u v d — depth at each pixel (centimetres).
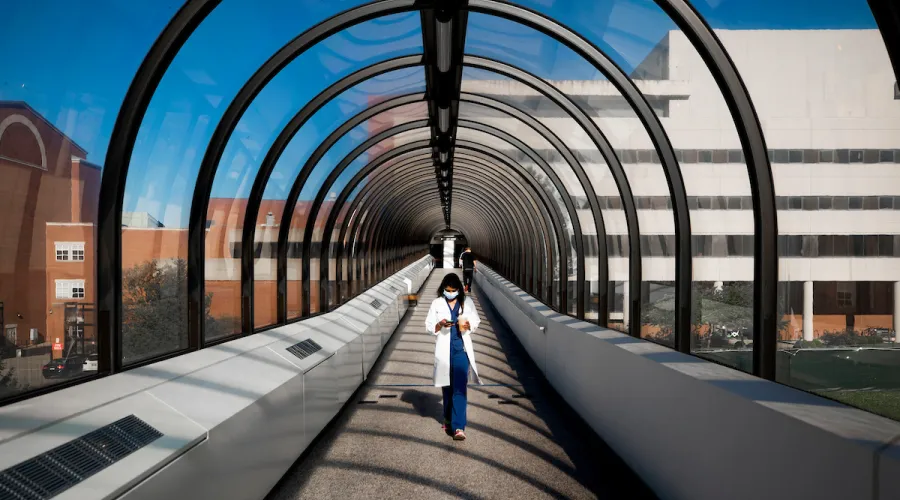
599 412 531
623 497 390
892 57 223
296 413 443
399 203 1948
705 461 323
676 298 468
